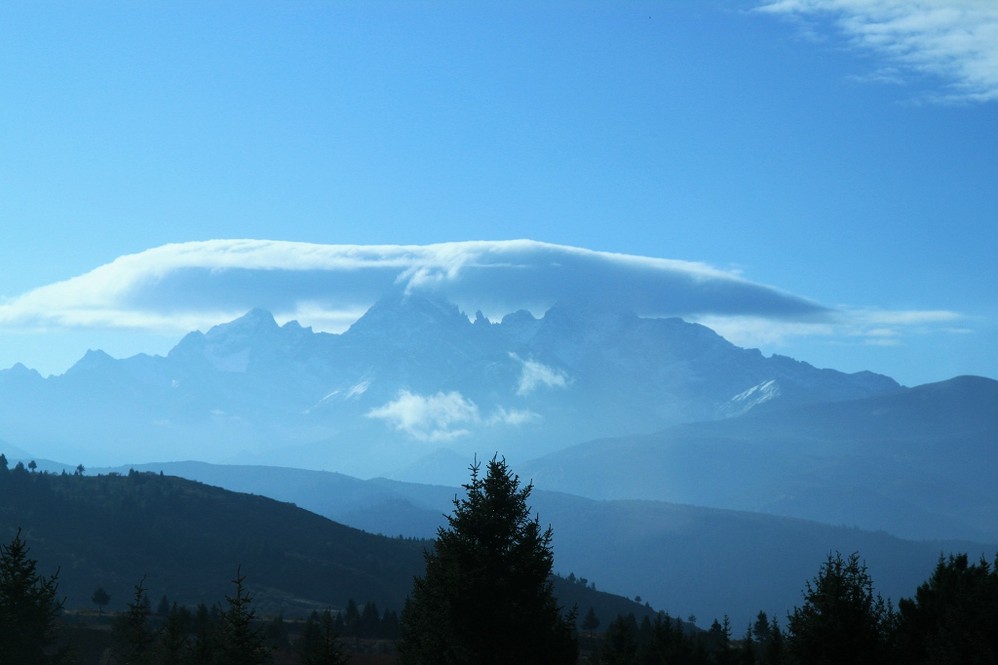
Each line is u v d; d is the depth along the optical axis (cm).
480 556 5728
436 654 5731
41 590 6956
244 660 7262
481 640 5612
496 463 5978
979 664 6066
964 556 7144
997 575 6372
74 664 7212
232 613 7400
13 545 6962
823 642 6278
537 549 5831
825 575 6506
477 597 5619
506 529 5816
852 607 6306
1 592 6788
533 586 5762
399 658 6512
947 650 6228
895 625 6869
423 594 5862
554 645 5722
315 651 7556
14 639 6706
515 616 5612
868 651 6238
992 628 6138
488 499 5878
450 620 5631
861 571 6488
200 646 7788
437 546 5869
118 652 11994
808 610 6456
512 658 5612
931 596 6925
